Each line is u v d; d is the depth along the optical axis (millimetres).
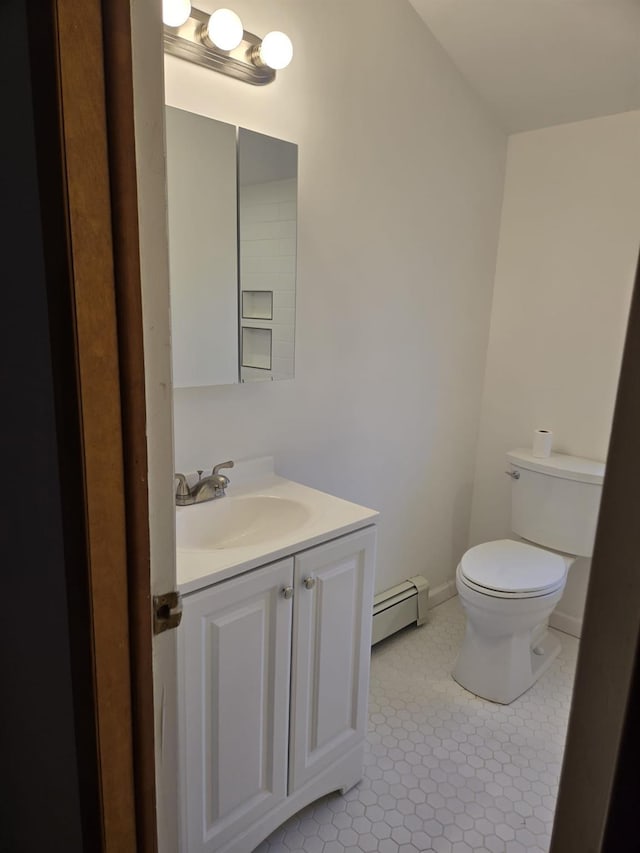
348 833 1510
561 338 2400
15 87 604
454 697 2051
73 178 545
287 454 1881
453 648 2342
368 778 1692
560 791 442
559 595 1995
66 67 522
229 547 1521
